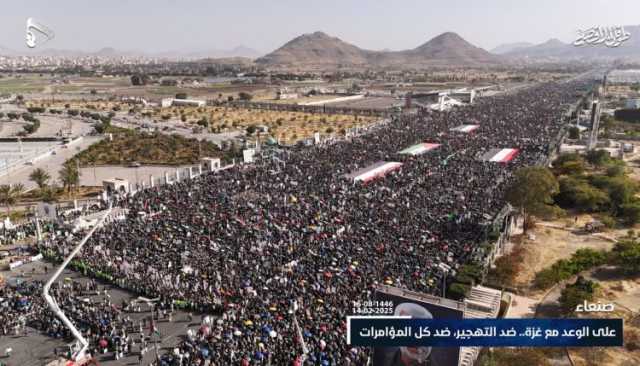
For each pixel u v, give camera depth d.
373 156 136.25
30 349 51.53
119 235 78.25
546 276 65.50
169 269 66.06
